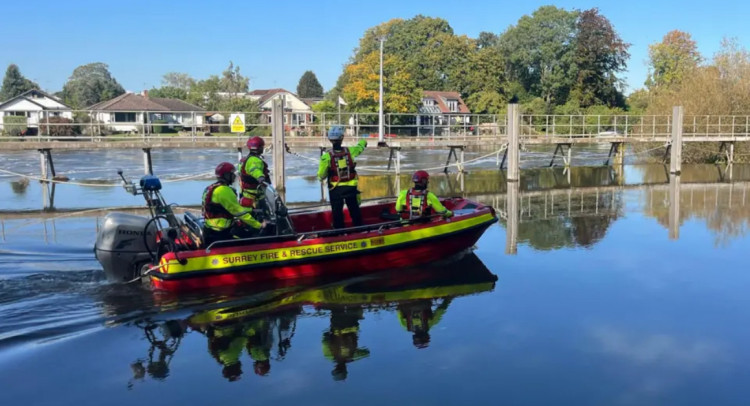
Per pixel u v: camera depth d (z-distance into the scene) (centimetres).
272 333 606
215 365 532
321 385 493
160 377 509
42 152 1880
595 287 769
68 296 701
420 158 3284
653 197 1691
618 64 7044
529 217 1341
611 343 582
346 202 827
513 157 2080
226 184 718
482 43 8656
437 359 543
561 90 7338
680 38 7200
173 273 688
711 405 464
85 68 9000
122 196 1666
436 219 867
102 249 714
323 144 2233
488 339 590
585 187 1959
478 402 465
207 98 7150
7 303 674
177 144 2003
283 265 743
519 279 805
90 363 536
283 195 1727
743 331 615
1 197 1644
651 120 3031
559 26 7331
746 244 1033
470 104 6894
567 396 476
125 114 5531
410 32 7638
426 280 794
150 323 630
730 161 2792
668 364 536
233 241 711
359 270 806
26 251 926
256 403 464
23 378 505
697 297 728
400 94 4988
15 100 5984
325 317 653
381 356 549
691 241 1062
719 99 2994
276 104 1811
